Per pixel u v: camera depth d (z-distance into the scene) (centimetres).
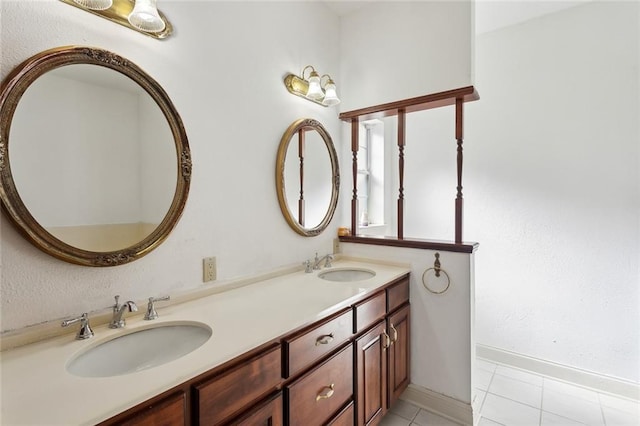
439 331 202
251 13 176
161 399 78
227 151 163
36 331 101
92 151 115
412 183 312
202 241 151
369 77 236
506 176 259
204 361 88
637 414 198
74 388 75
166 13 136
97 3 109
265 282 179
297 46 209
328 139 236
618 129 217
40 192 102
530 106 248
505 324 261
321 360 131
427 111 302
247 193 175
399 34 221
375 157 322
